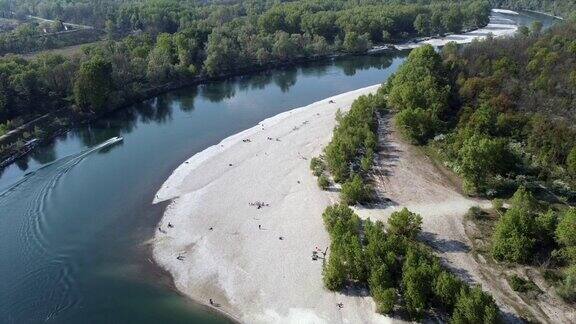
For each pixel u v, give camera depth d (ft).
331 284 263.70
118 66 598.34
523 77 493.36
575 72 474.08
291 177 383.04
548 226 283.59
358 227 304.50
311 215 331.57
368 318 248.11
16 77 507.71
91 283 284.41
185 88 635.25
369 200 343.67
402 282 251.60
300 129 474.49
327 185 364.58
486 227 309.63
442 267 274.98
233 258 297.33
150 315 260.42
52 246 317.01
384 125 460.96
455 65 524.52
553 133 377.30
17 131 473.67
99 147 463.83
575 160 344.28
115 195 375.66
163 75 622.54
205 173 400.06
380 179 369.50
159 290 278.05
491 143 342.85
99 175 408.87
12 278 288.92
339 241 277.23
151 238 322.34
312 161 387.55
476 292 233.14
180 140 476.95
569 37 593.83
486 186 345.51
